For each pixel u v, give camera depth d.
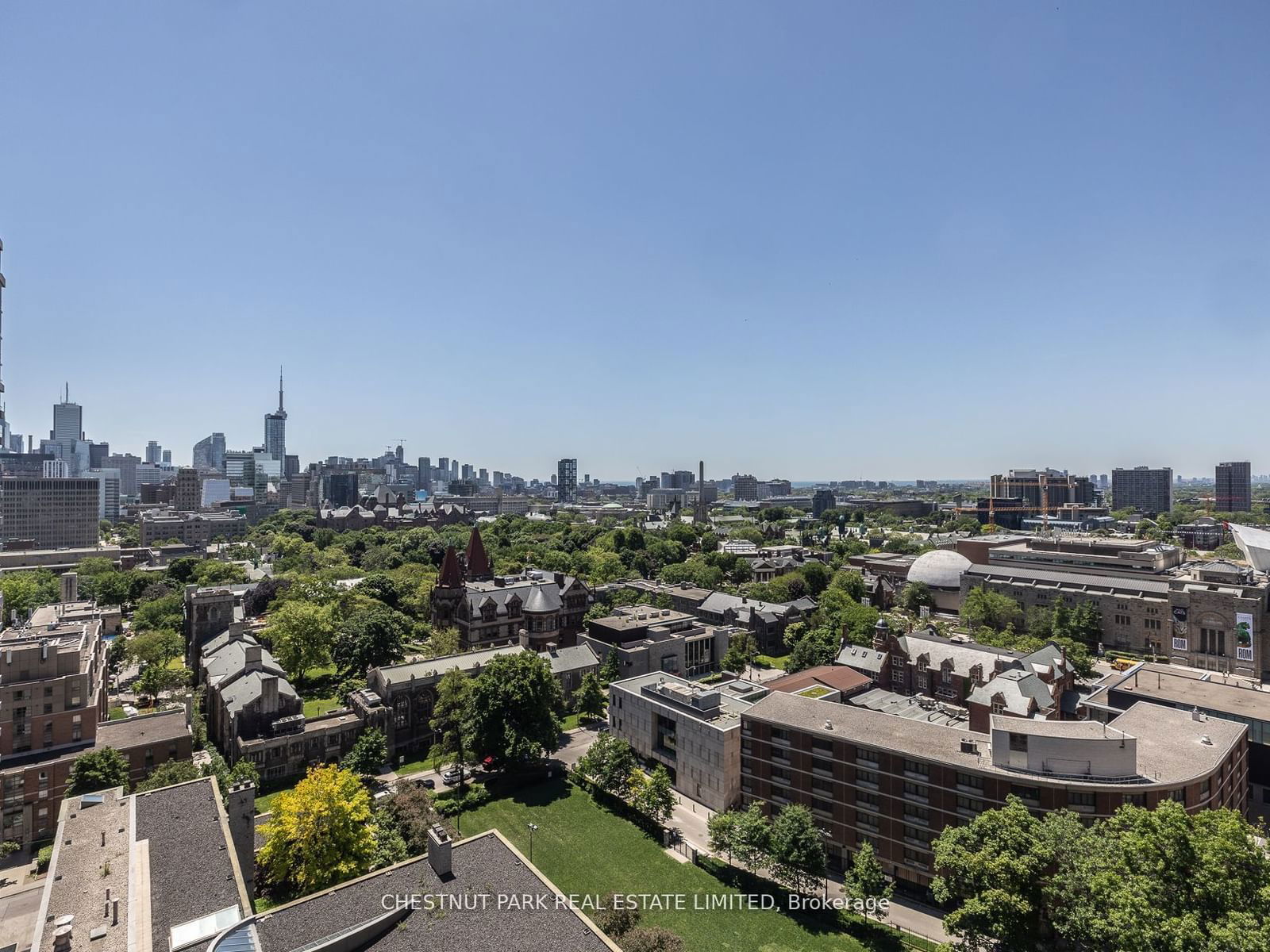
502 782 110.94
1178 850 58.53
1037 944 64.44
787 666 165.88
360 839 76.12
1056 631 189.25
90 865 60.94
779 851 80.50
